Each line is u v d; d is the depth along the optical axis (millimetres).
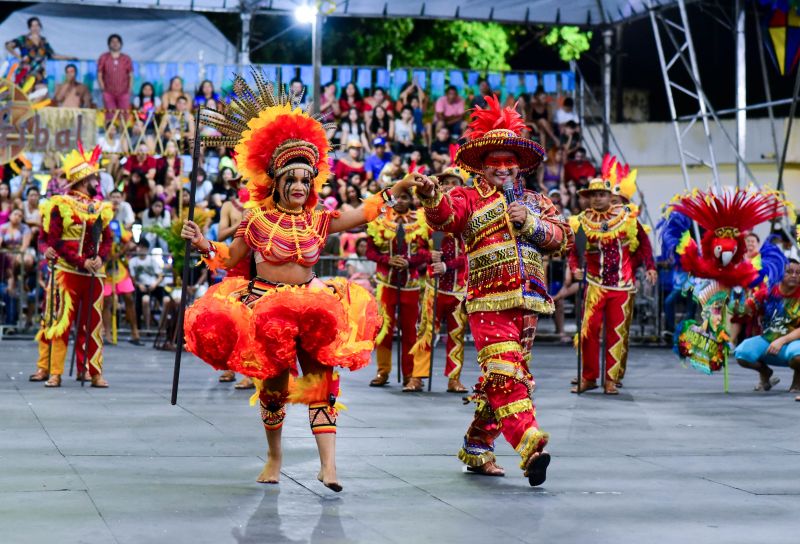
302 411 9125
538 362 14938
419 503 5664
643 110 28312
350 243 17625
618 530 5125
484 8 20578
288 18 27469
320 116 6441
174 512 5297
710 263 11695
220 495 5723
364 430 8242
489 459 6504
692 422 9094
